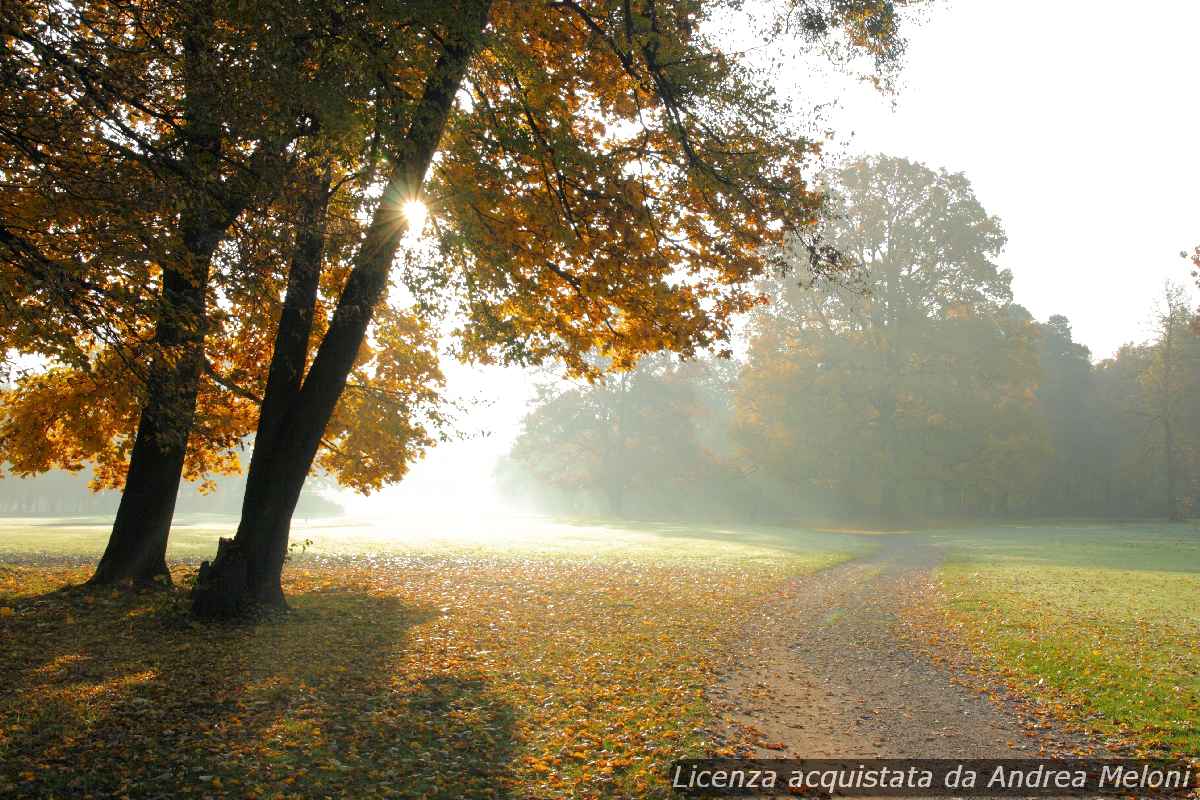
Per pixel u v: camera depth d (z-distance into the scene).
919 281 51.72
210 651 9.98
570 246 12.06
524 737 7.20
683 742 7.11
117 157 8.20
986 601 16.56
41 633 10.72
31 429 15.62
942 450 52.28
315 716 7.59
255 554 12.05
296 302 11.92
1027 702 8.73
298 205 9.04
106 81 7.86
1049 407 72.56
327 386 11.94
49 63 7.27
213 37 8.07
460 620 13.37
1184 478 70.12
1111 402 75.12
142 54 8.22
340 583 17.89
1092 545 35.91
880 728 7.71
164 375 8.98
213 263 8.88
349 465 18.86
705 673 9.95
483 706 8.16
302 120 9.20
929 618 14.89
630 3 11.59
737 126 12.15
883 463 51.97
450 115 10.68
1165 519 64.81
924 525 55.50
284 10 7.88
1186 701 8.41
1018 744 7.19
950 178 51.62
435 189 10.89
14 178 8.20
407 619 13.21
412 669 9.65
